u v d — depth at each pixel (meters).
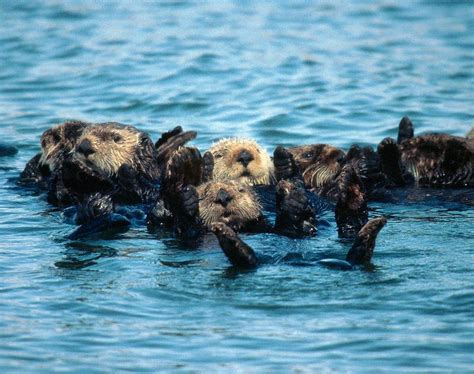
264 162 37.59
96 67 60.09
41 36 69.31
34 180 39.97
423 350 22.16
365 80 56.81
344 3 84.94
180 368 21.62
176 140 38.62
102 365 21.75
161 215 32.50
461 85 55.88
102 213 32.44
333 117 49.50
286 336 22.97
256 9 81.25
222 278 26.30
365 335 22.88
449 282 25.61
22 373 21.33
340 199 31.17
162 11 79.56
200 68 59.09
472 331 22.89
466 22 75.94
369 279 25.97
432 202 37.00
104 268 27.64
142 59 61.88
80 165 32.50
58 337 23.05
